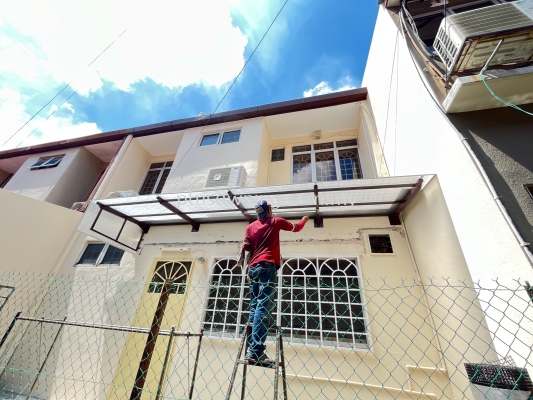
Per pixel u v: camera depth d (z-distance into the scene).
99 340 3.98
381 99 4.76
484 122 2.27
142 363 1.80
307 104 5.93
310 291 3.66
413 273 3.38
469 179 2.17
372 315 3.20
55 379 3.76
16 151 8.16
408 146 3.49
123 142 7.07
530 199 1.81
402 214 3.84
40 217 4.97
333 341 3.22
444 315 2.65
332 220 4.14
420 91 3.09
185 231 4.78
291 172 6.23
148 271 4.48
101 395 3.53
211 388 3.22
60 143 7.70
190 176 5.63
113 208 4.16
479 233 2.05
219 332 3.64
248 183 5.11
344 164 6.06
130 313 4.11
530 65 2.11
